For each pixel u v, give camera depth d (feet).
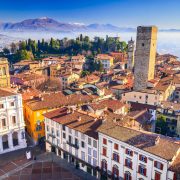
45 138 299.38
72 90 398.83
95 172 241.55
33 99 330.54
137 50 427.33
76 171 252.01
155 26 416.26
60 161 269.85
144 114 310.24
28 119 319.68
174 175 177.68
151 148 191.11
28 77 561.84
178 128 320.91
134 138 206.49
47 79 572.51
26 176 243.40
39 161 269.64
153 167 189.88
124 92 420.77
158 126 324.39
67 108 291.99
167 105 346.74
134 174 204.85
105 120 241.96
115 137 212.43
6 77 407.23
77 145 252.21
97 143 231.09
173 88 459.32
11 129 287.89
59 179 238.68
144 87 431.02
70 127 251.39
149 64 422.82
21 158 275.80
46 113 289.12
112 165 222.28
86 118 259.80
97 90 383.86
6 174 246.47
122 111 325.62
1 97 276.00
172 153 182.39
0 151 284.20
